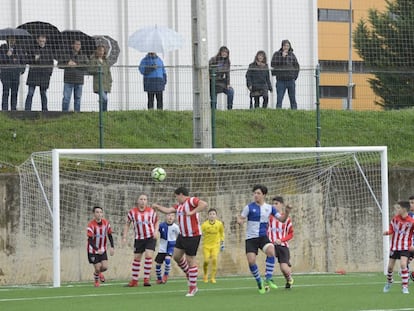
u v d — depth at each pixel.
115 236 56.41
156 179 52.03
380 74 67.88
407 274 42.06
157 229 49.72
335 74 86.88
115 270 56.22
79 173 56.12
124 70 65.38
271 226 45.09
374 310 34.94
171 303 38.16
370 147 56.22
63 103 62.06
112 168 57.09
